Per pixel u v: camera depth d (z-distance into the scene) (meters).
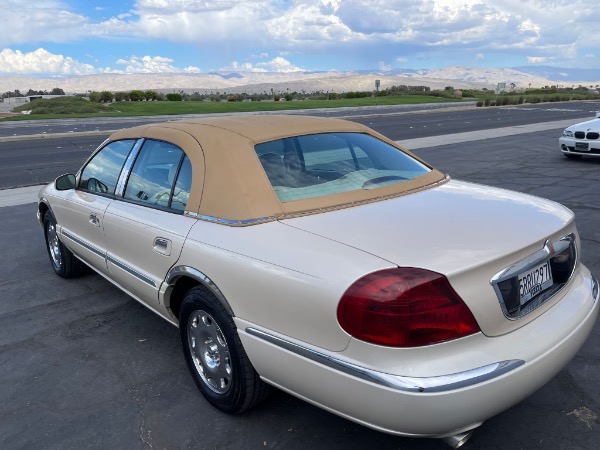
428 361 2.16
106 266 4.19
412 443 2.84
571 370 3.47
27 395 3.46
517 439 2.85
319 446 2.85
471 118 29.84
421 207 2.92
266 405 3.23
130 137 4.07
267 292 2.55
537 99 49.84
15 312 4.77
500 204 3.02
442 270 2.20
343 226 2.65
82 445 2.95
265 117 3.79
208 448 2.88
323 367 2.33
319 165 3.27
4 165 14.62
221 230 2.89
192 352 3.31
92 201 4.29
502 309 2.33
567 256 2.84
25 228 7.70
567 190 8.91
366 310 2.18
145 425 3.10
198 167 3.18
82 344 4.14
